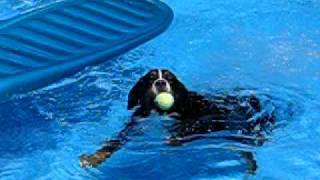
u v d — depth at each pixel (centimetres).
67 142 358
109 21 431
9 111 375
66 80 391
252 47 427
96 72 398
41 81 385
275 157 347
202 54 420
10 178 342
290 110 373
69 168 344
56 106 379
